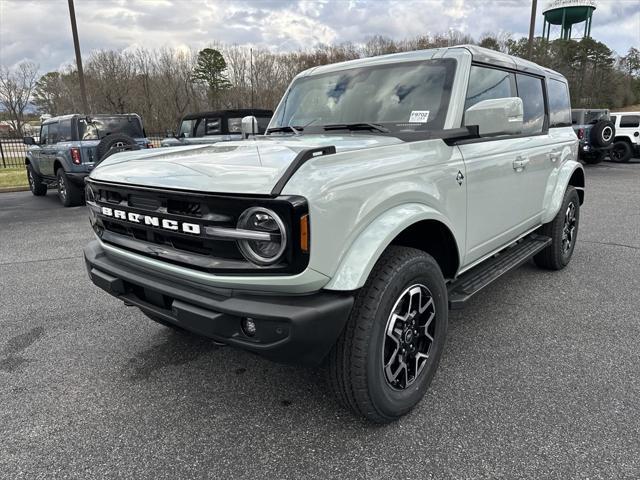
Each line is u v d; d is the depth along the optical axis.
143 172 2.42
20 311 4.24
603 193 10.64
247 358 3.31
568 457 2.23
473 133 2.93
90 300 4.48
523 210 3.92
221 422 2.59
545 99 4.43
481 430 2.45
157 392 2.90
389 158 2.41
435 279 2.63
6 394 2.91
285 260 1.97
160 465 2.27
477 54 3.26
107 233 2.76
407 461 2.25
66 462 2.30
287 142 2.81
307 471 2.21
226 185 2.04
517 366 3.09
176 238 2.29
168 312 2.44
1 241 7.12
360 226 2.19
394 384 2.52
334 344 2.30
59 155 9.96
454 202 2.84
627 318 3.80
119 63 33.53
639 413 2.55
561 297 4.28
